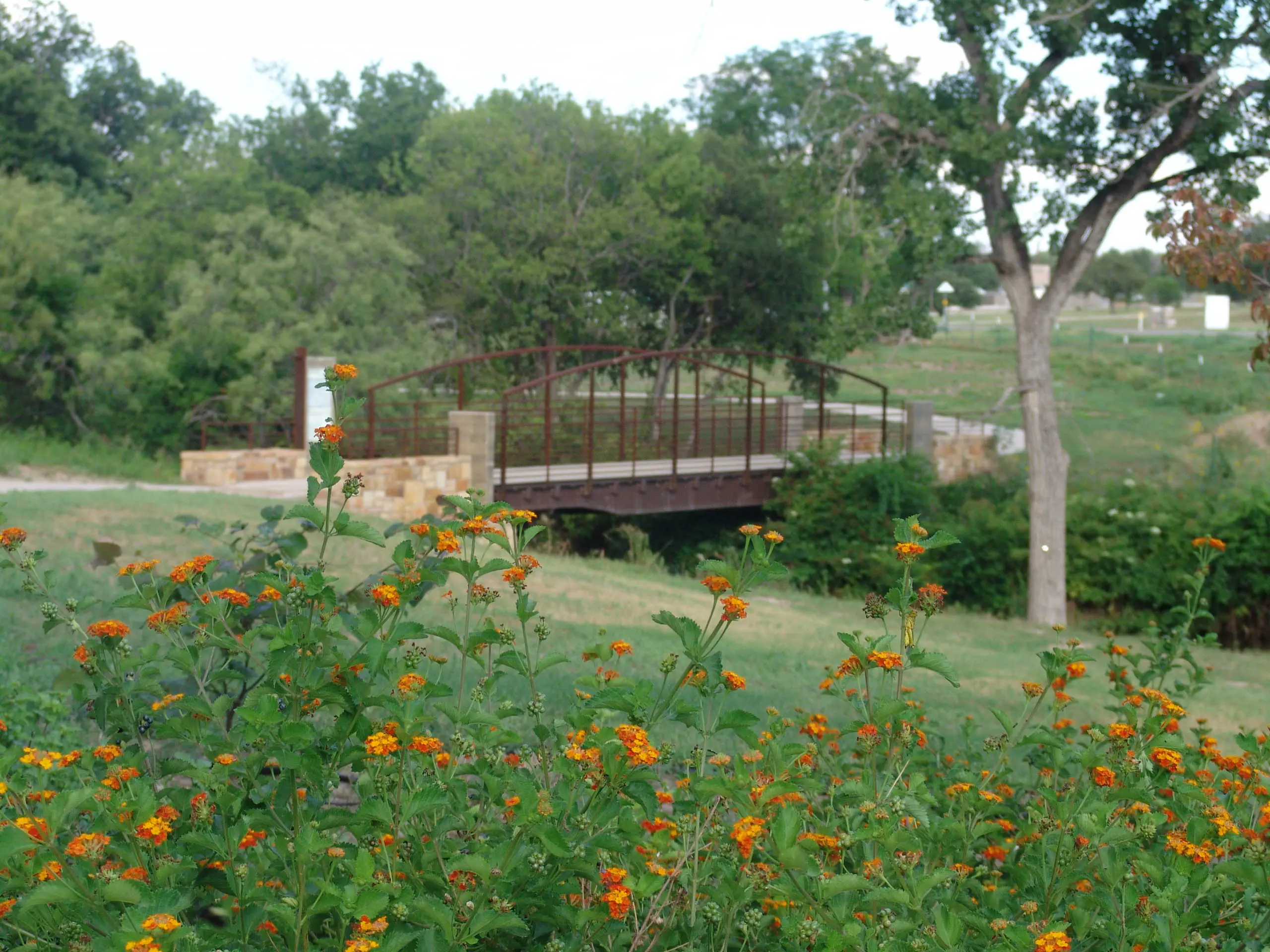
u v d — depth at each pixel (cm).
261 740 300
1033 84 2089
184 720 328
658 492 2664
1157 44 2020
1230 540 2350
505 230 3806
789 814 283
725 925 294
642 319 3941
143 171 3919
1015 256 2277
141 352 3038
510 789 316
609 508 2577
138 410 2948
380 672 309
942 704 1033
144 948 202
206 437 2964
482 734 326
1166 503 2498
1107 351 5950
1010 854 439
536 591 1410
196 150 4028
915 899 283
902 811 336
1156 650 602
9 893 273
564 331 3825
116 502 1541
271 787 327
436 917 249
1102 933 305
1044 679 1242
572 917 276
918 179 2184
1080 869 340
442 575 338
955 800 415
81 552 1197
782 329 4019
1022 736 414
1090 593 2456
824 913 278
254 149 5406
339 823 291
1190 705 1203
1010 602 2527
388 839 288
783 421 3331
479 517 345
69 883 244
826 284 3938
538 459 2900
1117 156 2136
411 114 5631
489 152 3778
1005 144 1998
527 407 3528
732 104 4559
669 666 332
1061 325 8038
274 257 3209
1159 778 372
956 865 374
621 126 3812
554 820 293
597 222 3588
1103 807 334
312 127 5566
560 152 3884
